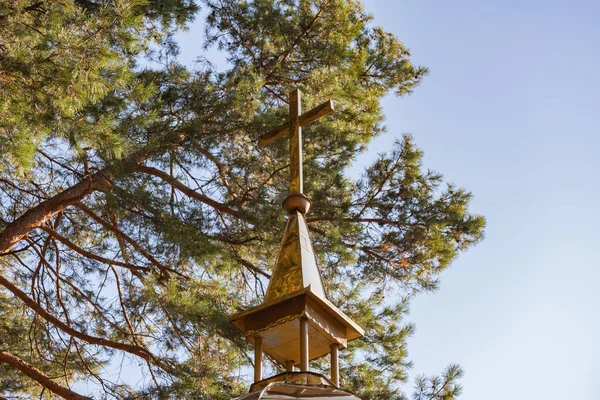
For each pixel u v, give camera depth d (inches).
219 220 520.7
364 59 646.5
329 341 255.4
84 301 554.3
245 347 442.9
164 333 466.3
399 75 663.8
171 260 489.7
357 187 557.9
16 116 362.6
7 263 587.5
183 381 436.5
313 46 621.9
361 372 510.6
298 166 295.6
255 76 523.8
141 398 434.3
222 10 622.5
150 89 445.4
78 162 490.9
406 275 554.9
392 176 565.6
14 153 375.2
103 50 358.3
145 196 476.7
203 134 510.0
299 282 253.3
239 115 518.3
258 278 533.6
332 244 515.2
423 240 549.0
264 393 219.0
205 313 435.8
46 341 551.8
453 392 503.2
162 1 575.5
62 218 565.0
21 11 357.4
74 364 543.5
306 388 225.8
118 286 510.0
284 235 273.6
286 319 246.5
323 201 533.0
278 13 629.0
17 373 542.9
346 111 610.9
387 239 550.3
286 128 311.6
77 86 353.4
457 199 569.3
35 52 347.3
